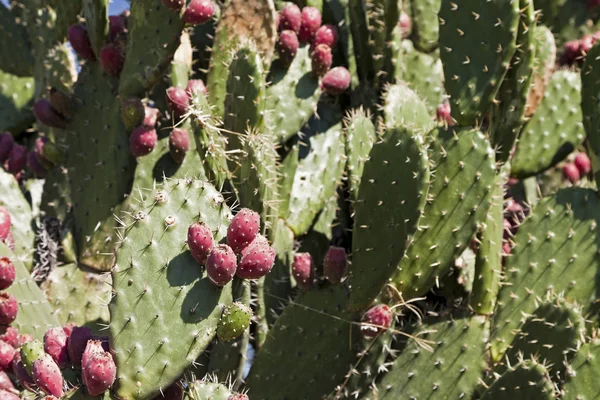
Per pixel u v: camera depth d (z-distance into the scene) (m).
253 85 2.95
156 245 2.46
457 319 2.87
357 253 2.86
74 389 2.41
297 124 3.20
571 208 2.93
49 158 3.19
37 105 3.17
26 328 2.82
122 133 3.07
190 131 3.05
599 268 2.88
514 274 2.90
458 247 2.85
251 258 2.47
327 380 2.88
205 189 2.51
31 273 3.13
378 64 3.35
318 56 3.22
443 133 2.90
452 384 2.83
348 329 2.88
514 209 3.41
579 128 3.38
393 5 3.28
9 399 2.45
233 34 3.19
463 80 2.93
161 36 3.01
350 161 3.05
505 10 2.90
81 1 3.48
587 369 2.64
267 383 2.90
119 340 2.42
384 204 2.82
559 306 2.74
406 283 2.86
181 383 2.51
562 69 3.62
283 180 3.16
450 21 2.96
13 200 3.19
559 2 3.86
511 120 2.99
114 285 2.44
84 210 3.13
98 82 3.14
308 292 2.92
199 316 2.44
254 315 3.01
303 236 3.21
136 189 3.04
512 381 2.65
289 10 3.28
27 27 3.82
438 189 2.86
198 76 3.39
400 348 2.88
